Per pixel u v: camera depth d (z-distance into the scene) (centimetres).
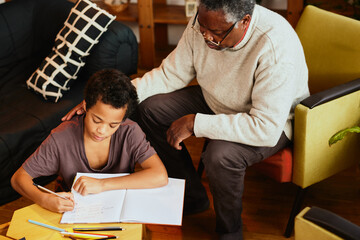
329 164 182
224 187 170
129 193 138
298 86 173
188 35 183
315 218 122
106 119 134
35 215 132
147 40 315
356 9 280
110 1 316
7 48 241
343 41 187
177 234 194
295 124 168
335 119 172
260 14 162
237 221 182
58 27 241
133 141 154
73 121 152
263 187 219
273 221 199
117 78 134
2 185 205
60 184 165
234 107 178
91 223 129
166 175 146
